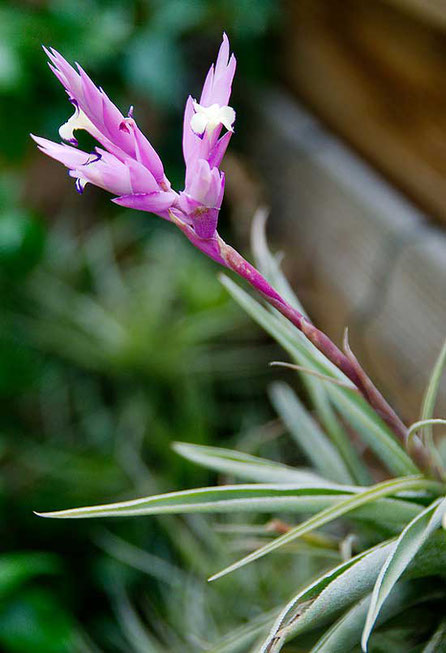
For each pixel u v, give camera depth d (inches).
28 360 39.5
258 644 21.3
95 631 33.1
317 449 23.8
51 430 38.8
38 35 38.0
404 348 29.8
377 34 32.2
